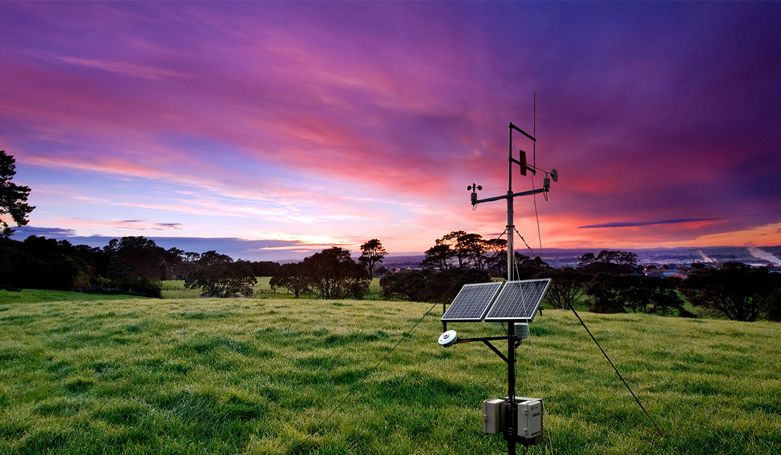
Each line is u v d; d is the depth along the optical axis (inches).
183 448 189.8
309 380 294.7
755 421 220.5
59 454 182.2
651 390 284.0
